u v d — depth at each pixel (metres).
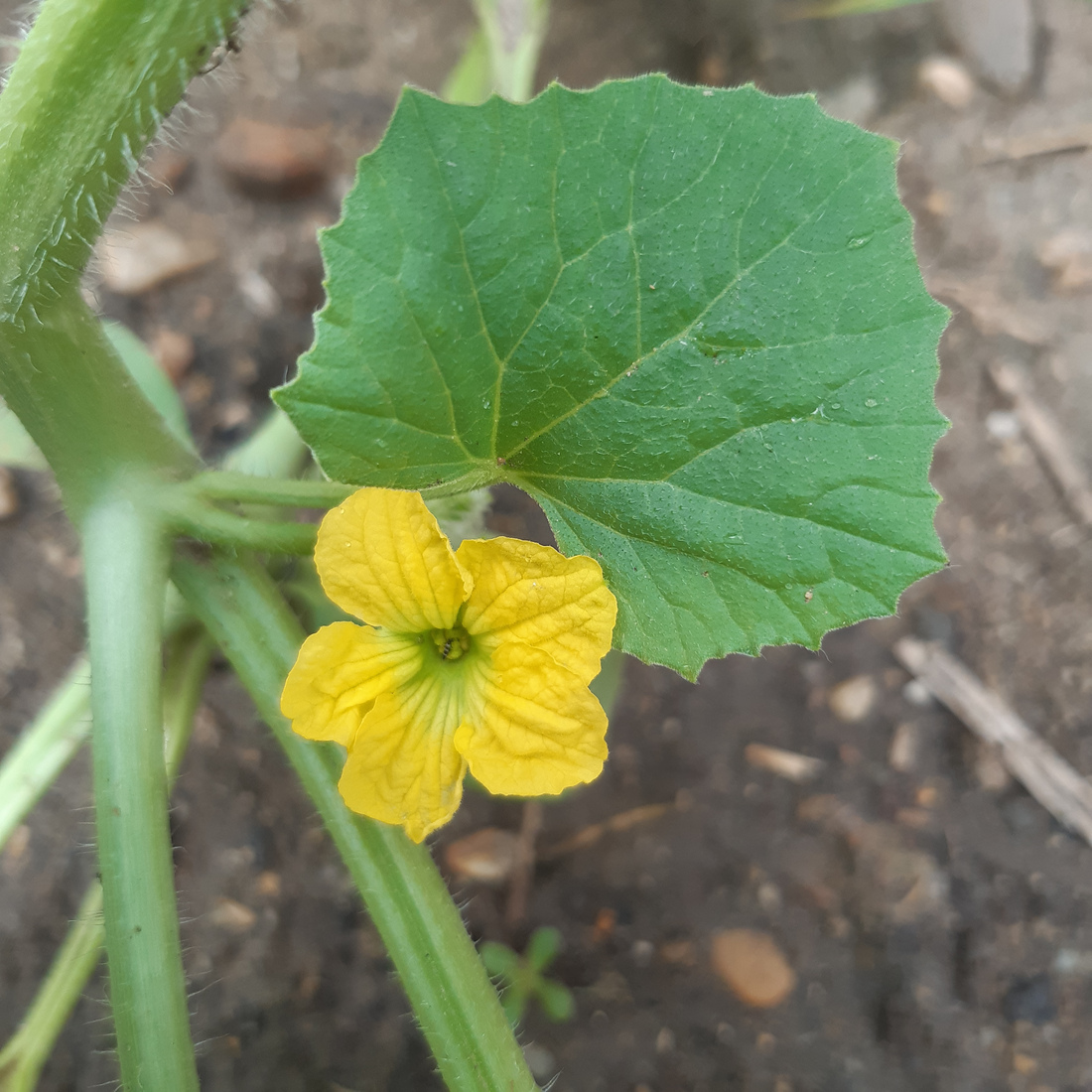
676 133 0.13
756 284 0.13
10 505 0.23
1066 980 0.22
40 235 0.13
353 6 0.26
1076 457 0.25
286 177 0.25
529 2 0.21
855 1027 0.22
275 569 0.19
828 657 0.24
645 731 0.24
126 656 0.14
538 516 0.24
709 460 0.13
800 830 0.23
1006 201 0.27
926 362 0.13
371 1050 0.21
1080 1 0.27
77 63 0.12
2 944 0.21
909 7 0.27
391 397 0.13
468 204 0.13
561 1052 0.22
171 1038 0.13
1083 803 0.23
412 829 0.13
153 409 0.15
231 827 0.22
